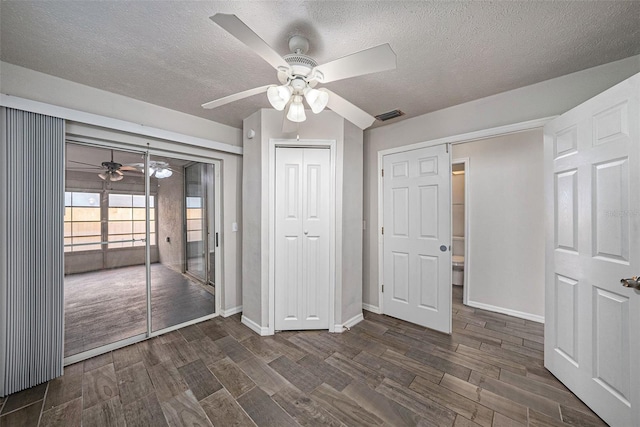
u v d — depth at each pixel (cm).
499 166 314
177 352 231
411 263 289
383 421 156
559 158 189
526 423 154
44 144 190
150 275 261
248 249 286
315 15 137
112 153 240
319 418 158
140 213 257
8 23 142
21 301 182
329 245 272
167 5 131
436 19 140
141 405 169
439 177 267
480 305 329
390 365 211
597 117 160
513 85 215
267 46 118
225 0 127
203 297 302
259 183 268
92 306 230
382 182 313
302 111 163
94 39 157
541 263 288
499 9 133
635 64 176
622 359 145
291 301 272
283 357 223
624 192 145
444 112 262
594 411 159
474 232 333
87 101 214
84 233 227
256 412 163
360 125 193
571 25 145
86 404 170
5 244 177
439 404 169
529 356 223
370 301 325
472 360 218
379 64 125
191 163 292
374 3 129
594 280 162
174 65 186
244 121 291
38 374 188
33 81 190
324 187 272
